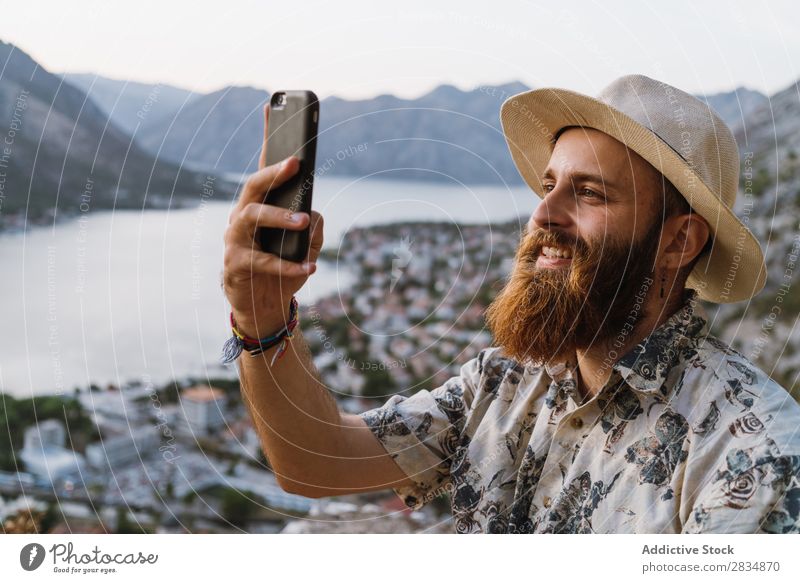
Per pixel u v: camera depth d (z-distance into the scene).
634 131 1.03
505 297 1.10
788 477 0.88
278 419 1.08
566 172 1.08
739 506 0.89
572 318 1.04
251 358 1.00
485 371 1.24
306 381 1.09
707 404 0.97
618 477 1.02
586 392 1.12
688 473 0.95
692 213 1.09
